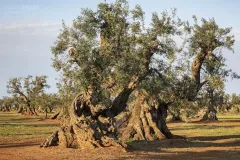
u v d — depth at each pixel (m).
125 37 27.84
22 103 111.00
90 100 26.52
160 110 36.06
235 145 30.36
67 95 29.98
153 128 34.66
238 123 65.19
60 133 26.03
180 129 51.44
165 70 31.34
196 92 36.47
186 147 28.73
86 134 24.88
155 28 29.95
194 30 36.31
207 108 72.31
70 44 27.12
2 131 46.34
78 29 27.28
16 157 22.03
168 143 30.66
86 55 25.67
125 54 27.33
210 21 36.09
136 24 28.38
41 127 55.69
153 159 21.58
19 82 107.56
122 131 36.25
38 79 102.25
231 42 36.41
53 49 27.20
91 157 21.72
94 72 25.88
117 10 27.64
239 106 133.38
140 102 35.28
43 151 24.16
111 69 27.31
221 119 81.62
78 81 25.84
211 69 37.19
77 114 26.20
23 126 57.25
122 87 28.48
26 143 31.47
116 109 28.20
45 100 84.69
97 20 27.77
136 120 35.16
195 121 72.12
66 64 26.86
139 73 28.64
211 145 30.25
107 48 26.88
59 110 82.31
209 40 35.84
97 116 26.72
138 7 28.12
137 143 31.22
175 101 35.56
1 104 166.50
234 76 37.50
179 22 30.45
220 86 37.25
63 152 23.47
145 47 29.19
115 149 24.39
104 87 27.62
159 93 34.28
